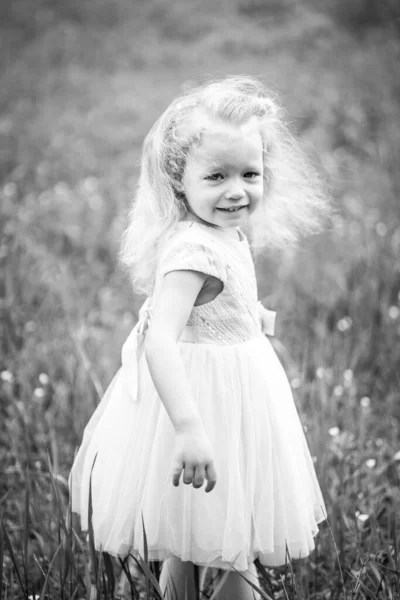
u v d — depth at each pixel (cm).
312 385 294
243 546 177
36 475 266
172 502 179
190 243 175
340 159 605
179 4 1095
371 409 312
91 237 496
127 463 186
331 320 384
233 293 183
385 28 976
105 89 843
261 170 182
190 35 1011
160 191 188
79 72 906
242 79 209
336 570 220
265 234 222
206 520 178
